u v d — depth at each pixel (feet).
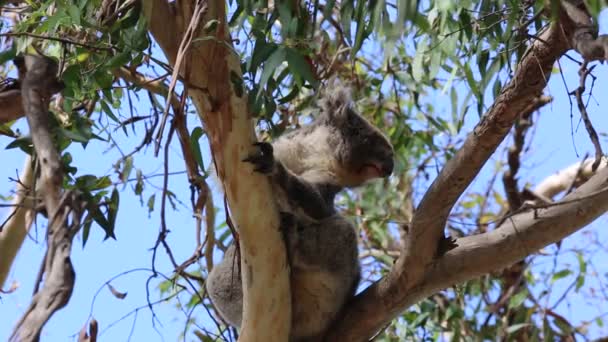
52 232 17.17
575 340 41.60
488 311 42.50
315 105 36.83
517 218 27.37
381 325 29.14
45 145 18.76
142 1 23.75
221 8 23.20
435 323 41.63
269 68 23.35
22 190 27.66
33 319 15.61
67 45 29.17
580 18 22.02
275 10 25.62
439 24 28.19
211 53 23.03
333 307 30.42
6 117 29.84
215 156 24.44
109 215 27.02
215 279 32.48
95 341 17.54
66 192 18.02
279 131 32.53
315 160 33.37
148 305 26.84
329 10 24.00
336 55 36.17
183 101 22.85
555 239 27.09
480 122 24.73
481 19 25.52
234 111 23.79
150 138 28.58
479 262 27.20
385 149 34.14
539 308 42.32
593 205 26.68
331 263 30.50
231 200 24.80
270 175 24.98
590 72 24.00
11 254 35.94
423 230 26.53
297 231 29.71
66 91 28.09
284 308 26.32
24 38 27.32
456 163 25.30
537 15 24.27
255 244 25.26
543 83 23.77
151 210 29.55
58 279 16.15
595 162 22.81
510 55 30.25
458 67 32.17
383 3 20.49
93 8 27.63
